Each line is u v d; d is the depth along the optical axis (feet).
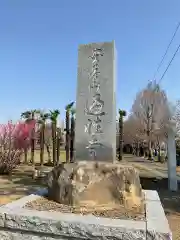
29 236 12.74
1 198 32.60
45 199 16.61
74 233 12.03
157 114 126.93
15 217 12.90
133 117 151.43
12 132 69.05
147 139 143.13
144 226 11.65
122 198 15.39
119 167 16.20
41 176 55.31
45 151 143.23
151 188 43.29
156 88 129.18
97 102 18.71
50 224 12.37
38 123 92.22
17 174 60.70
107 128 18.38
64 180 15.83
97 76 18.90
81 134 18.70
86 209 14.34
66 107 83.51
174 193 38.91
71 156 80.07
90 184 15.48
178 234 20.18
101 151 18.29
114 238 11.51
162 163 113.70
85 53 19.33
